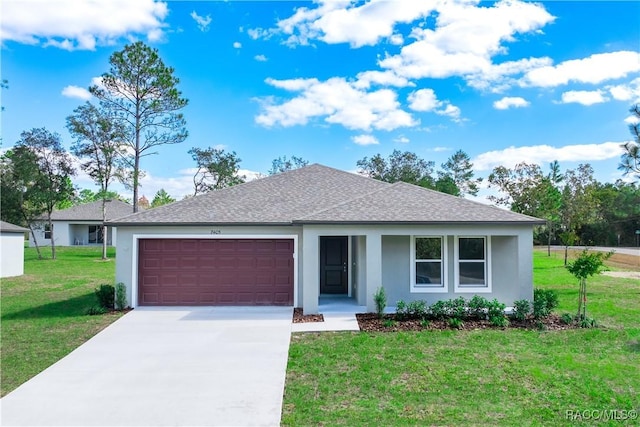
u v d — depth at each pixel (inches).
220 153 1732.3
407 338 389.7
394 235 534.9
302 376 297.3
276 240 555.2
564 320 448.8
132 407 250.2
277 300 553.3
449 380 285.4
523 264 496.1
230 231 551.2
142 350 362.3
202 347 369.1
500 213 511.5
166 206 599.8
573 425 222.4
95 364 328.2
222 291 552.7
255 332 417.7
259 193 652.7
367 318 472.4
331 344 374.0
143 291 551.8
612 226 1769.2
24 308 549.3
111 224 536.1
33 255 1451.8
